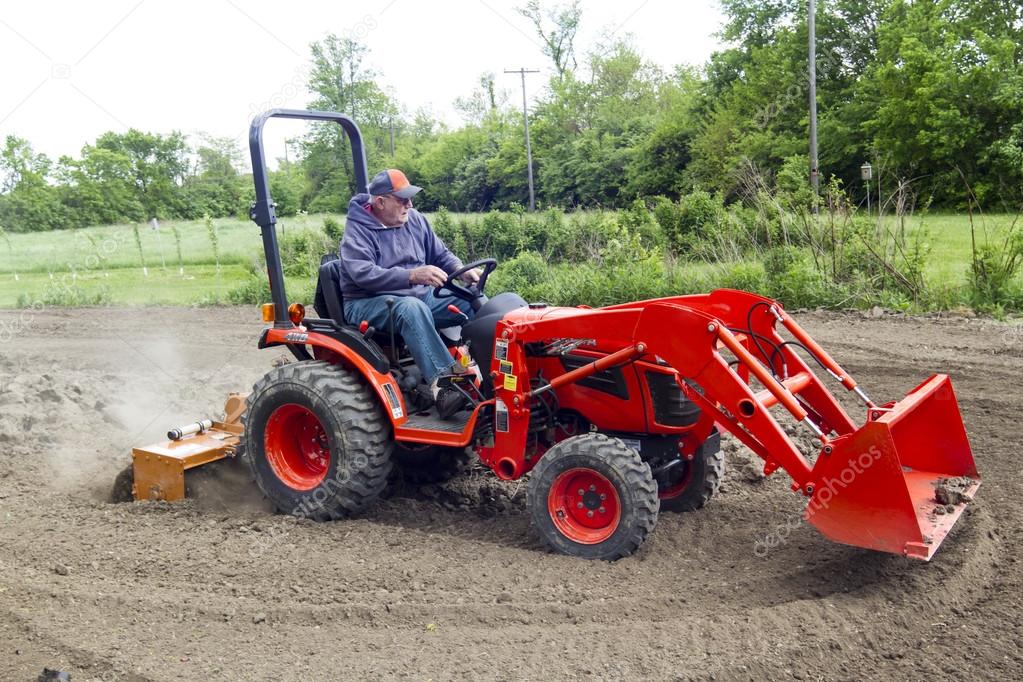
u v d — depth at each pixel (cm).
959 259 1266
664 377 439
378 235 509
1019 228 1287
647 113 4303
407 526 486
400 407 472
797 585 389
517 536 463
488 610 372
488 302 479
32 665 341
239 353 1037
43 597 400
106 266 2433
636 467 411
